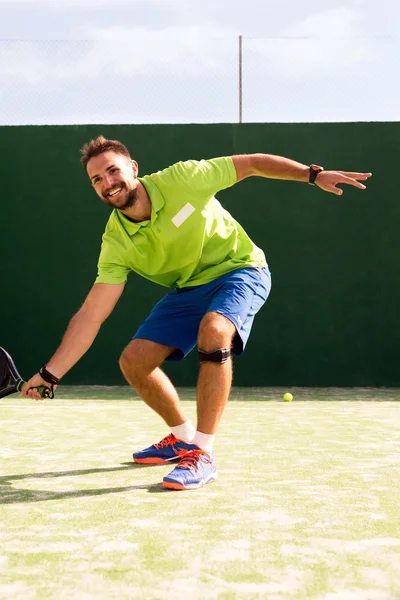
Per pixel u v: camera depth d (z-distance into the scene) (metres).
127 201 3.16
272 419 5.52
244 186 8.52
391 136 8.48
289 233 8.50
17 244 8.63
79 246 8.62
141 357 3.39
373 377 8.47
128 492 2.98
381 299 8.47
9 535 2.38
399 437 4.55
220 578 1.98
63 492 2.99
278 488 3.04
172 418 3.56
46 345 8.62
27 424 5.26
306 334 8.48
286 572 2.02
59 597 1.86
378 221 8.47
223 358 3.12
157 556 2.16
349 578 1.97
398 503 2.79
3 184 8.66
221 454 3.88
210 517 2.59
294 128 8.51
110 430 4.93
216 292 3.41
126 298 8.56
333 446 4.18
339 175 3.25
